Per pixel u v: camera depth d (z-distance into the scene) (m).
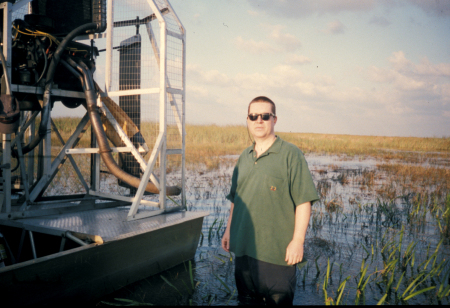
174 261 4.55
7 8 4.21
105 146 4.96
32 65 4.67
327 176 11.65
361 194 9.07
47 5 5.39
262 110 2.98
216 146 19.19
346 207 7.80
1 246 3.68
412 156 19.28
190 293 3.73
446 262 4.61
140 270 4.07
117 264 3.79
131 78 5.27
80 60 5.09
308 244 5.39
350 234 5.92
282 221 2.93
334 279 4.14
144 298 3.62
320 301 3.58
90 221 4.40
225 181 10.23
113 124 5.21
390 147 24.28
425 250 5.12
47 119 4.77
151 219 4.57
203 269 4.48
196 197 8.36
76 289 3.39
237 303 3.43
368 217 7.02
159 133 4.89
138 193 4.61
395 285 3.98
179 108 5.34
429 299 3.60
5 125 4.09
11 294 2.88
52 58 4.64
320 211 7.34
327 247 5.25
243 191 3.12
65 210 4.96
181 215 4.82
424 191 9.50
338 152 20.64
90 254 3.49
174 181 9.91
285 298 2.90
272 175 2.93
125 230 3.95
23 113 6.12
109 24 5.14
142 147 5.15
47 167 4.93
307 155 18.67
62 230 3.84
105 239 3.59
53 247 4.17
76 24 5.32
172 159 14.33
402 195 8.90
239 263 3.18
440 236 5.82
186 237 4.73
